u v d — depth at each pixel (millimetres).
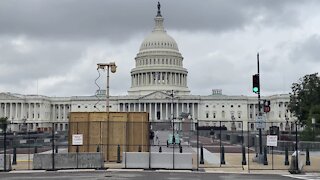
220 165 41594
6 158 37375
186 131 133750
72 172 35812
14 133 85812
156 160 38594
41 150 62562
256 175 34531
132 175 33531
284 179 31719
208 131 128500
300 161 39125
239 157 52094
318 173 36250
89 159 38656
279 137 69938
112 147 45781
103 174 34156
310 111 99875
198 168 38969
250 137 71875
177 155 38500
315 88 121500
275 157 51562
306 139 67062
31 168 38969
